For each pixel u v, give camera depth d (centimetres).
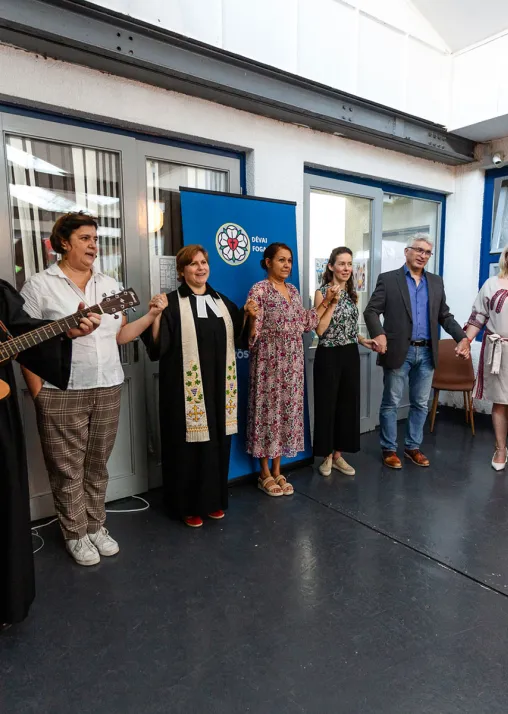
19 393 241
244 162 315
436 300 322
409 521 256
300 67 309
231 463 299
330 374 298
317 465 338
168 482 250
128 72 245
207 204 278
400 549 229
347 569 213
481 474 319
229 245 286
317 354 301
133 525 253
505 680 151
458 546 231
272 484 289
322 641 168
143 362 281
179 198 295
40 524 254
